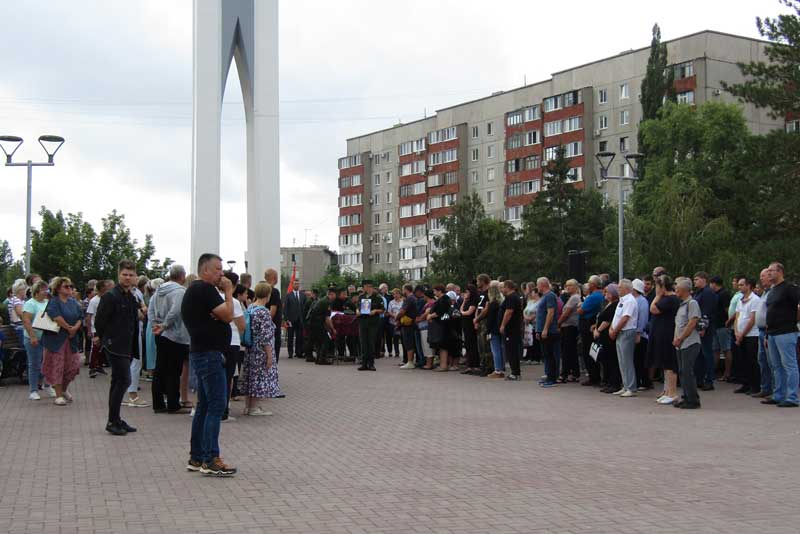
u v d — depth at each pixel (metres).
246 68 23.09
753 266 34.97
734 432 11.38
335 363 24.83
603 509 7.00
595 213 59.66
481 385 18.25
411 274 92.69
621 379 16.73
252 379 13.23
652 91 60.81
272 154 22.66
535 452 9.82
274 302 16.25
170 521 6.58
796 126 65.56
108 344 11.20
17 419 12.71
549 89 78.19
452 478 8.31
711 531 6.32
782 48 35.22
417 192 92.56
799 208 33.91
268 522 6.55
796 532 6.30
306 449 10.12
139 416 13.17
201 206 21.42
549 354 18.12
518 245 60.53
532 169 78.31
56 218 42.00
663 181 43.88
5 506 7.11
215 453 8.42
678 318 14.16
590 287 18.34
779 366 14.38
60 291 14.51
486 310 20.16
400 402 15.07
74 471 8.69
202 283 8.49
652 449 10.02
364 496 7.50
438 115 90.31
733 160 37.72
